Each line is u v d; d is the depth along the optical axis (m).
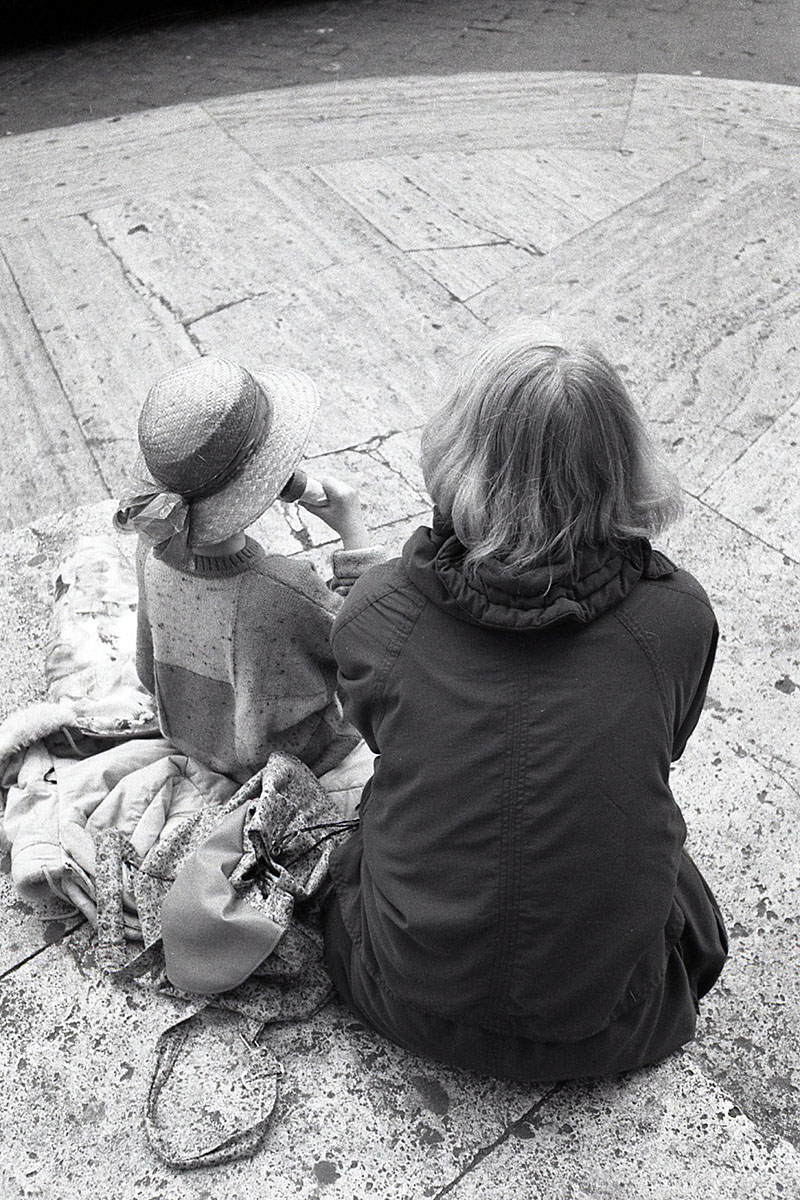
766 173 4.46
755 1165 1.79
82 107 5.18
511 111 4.96
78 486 3.36
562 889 1.52
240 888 1.91
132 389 3.67
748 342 3.67
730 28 5.55
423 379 3.62
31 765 2.30
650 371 3.58
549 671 1.48
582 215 4.28
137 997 2.03
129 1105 1.90
